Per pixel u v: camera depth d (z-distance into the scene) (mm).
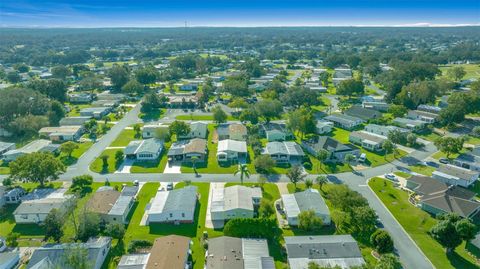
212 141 124625
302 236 66000
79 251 57125
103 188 84938
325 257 59094
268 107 147125
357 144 121062
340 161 105938
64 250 58500
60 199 78688
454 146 104250
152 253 60000
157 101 170500
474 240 63906
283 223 73000
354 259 58750
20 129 131500
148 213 73562
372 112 151375
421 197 81125
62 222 69188
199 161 106000
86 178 88250
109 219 72875
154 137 125375
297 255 59562
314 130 129125
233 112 161125
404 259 61688
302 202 76625
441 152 112562
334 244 61875
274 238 67250
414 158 108188
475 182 91938
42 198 79438
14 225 72938
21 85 187500
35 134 134750
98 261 59188
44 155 89562
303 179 93812
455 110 136000
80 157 109875
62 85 183375
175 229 71250
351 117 147000
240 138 121062
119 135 131875
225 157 105938
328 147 108625
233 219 67500
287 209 74625
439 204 75750
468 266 59781
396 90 175750
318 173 98125
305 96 171375
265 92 183375
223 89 199875
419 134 131125
